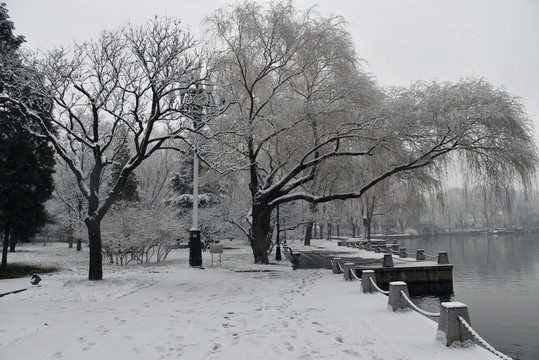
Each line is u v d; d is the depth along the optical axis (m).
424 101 19.98
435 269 20.45
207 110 19.05
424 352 6.81
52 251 38.41
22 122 20.27
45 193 22.12
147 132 16.48
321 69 22.89
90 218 16.14
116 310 10.95
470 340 6.97
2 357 6.91
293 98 23.09
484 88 19.64
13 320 9.60
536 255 37.28
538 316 14.92
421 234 85.31
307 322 9.36
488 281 23.25
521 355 10.59
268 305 11.58
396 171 21.08
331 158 23.02
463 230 88.06
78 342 7.80
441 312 7.26
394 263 22.27
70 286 14.75
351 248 42.59
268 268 21.94
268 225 24.91
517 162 19.36
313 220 36.28
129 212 25.11
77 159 17.06
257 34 22.58
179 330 8.73
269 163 26.70
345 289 14.11
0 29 21.77
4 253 20.55
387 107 19.80
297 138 22.36
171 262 26.41
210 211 32.03
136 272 20.53
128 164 16.72
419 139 20.58
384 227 91.62
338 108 21.38
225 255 32.28
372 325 8.81
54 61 18.25
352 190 24.81
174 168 58.59
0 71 17.22
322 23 22.44
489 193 21.05
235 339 8.02
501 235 80.06
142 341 7.89
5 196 20.33
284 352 7.12
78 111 22.42
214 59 20.66
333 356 6.82
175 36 16.67
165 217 26.59
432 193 22.86
